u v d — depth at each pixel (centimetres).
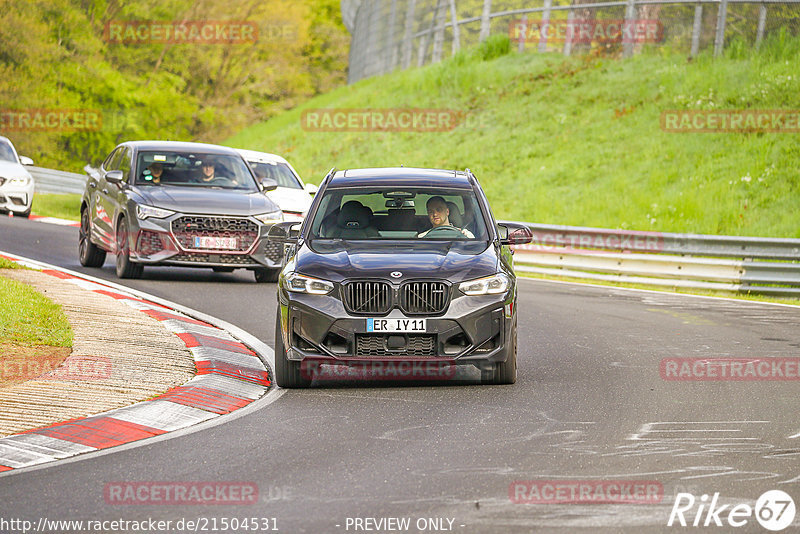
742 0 11281
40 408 2583
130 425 2511
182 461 2220
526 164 10606
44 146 16288
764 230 8219
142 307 4194
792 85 10231
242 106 19688
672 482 2025
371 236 3275
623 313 4888
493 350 2967
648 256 6400
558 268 6944
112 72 16775
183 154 5528
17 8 15825
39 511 1861
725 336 4153
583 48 12875
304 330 2939
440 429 2503
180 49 18725
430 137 12012
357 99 14500
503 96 12344
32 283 4422
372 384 3109
